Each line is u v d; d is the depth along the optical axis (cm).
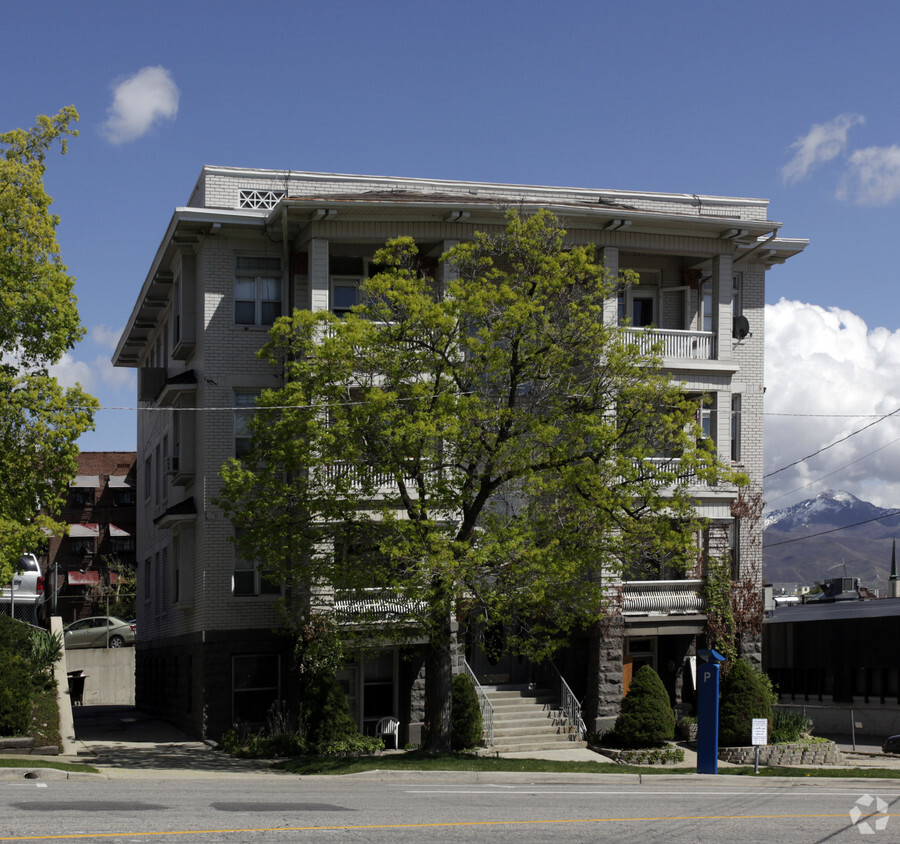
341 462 2428
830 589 4891
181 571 3153
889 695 3922
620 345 2469
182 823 1216
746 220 3197
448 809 1465
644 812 1505
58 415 2380
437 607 2259
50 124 2525
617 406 2472
